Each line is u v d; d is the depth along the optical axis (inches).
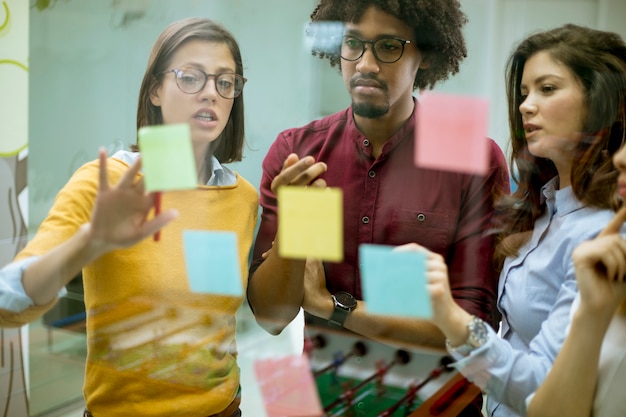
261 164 38.4
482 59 33.4
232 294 34.3
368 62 33.6
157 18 46.3
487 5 33.0
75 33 49.5
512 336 33.3
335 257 31.1
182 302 34.4
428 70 33.8
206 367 36.2
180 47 35.0
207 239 33.1
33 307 33.5
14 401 42.3
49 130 50.4
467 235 32.3
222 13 41.4
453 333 30.3
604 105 30.1
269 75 39.0
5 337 41.5
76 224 33.3
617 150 29.9
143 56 46.9
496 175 32.2
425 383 32.3
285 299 34.9
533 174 32.7
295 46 38.8
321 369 34.4
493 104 33.0
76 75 49.7
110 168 32.9
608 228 29.0
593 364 28.0
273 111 39.2
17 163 50.5
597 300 27.8
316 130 36.5
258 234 37.1
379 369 33.3
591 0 33.2
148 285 33.6
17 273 32.5
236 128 38.3
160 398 36.3
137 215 31.0
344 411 32.9
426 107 26.2
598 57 30.4
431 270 29.5
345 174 33.7
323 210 29.4
